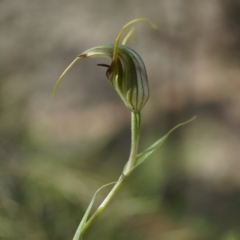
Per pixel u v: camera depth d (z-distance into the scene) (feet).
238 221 3.08
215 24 5.22
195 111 4.40
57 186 1.95
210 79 4.92
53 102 4.44
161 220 2.65
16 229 1.86
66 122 4.31
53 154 2.57
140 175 3.22
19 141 2.25
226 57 5.22
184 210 3.13
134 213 2.14
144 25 4.80
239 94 4.70
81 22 5.45
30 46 2.77
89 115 4.62
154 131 4.09
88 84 5.20
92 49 1.42
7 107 2.32
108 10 5.52
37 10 2.85
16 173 1.94
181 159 3.72
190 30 4.50
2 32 2.62
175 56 4.60
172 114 4.23
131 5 5.24
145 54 5.01
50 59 4.42
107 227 2.01
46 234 1.88
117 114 4.72
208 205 3.29
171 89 4.47
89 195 1.98
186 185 3.49
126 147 4.09
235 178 3.67
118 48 1.42
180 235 2.62
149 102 4.49
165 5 4.43
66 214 1.94
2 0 2.59
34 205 1.92
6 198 1.89
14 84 2.49
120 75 1.43
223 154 3.92
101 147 3.89
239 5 5.23
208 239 2.82
